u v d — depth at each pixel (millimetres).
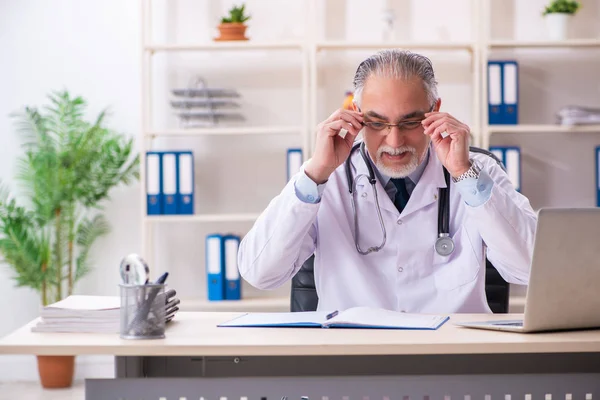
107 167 3752
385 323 1504
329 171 1788
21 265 3695
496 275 2031
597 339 1359
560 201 3879
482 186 1747
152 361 1593
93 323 1430
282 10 3883
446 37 3857
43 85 3916
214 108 3764
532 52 3850
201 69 3895
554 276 1382
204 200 3906
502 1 3844
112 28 3916
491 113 3635
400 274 1951
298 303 2061
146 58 3832
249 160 3908
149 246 3752
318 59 3859
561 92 3854
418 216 1964
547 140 3873
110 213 3926
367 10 3861
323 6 3863
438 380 1345
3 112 3908
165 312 1429
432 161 1968
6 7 3904
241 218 3672
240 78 3889
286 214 1804
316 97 3770
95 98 3916
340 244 1980
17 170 3906
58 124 3889
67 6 3910
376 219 1979
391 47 3648
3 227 3699
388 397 1342
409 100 1771
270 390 1330
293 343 1309
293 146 3908
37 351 1301
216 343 1314
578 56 3852
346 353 1299
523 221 1763
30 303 3949
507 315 1683
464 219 1967
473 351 1318
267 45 3629
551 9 3682
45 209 3697
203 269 3926
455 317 1647
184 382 1330
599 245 1374
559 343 1331
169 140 3912
